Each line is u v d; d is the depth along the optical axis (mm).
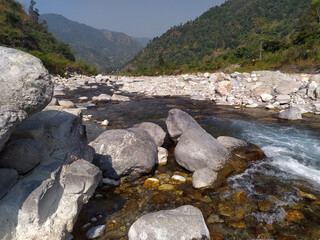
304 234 3254
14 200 2266
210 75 21219
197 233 2850
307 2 95062
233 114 10867
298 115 9781
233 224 3449
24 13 63594
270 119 9914
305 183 4719
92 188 2910
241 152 5918
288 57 26609
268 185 4609
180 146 5438
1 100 2080
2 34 44531
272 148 6656
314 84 12844
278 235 3234
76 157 3201
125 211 3709
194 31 152750
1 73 2193
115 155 4668
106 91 18031
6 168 2396
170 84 20203
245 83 17016
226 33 125125
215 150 5207
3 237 2182
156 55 142000
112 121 9430
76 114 3639
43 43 57250
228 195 4223
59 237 2506
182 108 12156
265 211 3770
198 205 3914
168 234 2758
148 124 6809
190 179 4824
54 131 3059
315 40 27750
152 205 3895
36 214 2275
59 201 2662
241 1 170125
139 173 4812
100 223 3393
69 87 19406
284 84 14148
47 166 2721
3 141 2021
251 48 38594
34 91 2332
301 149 6590
